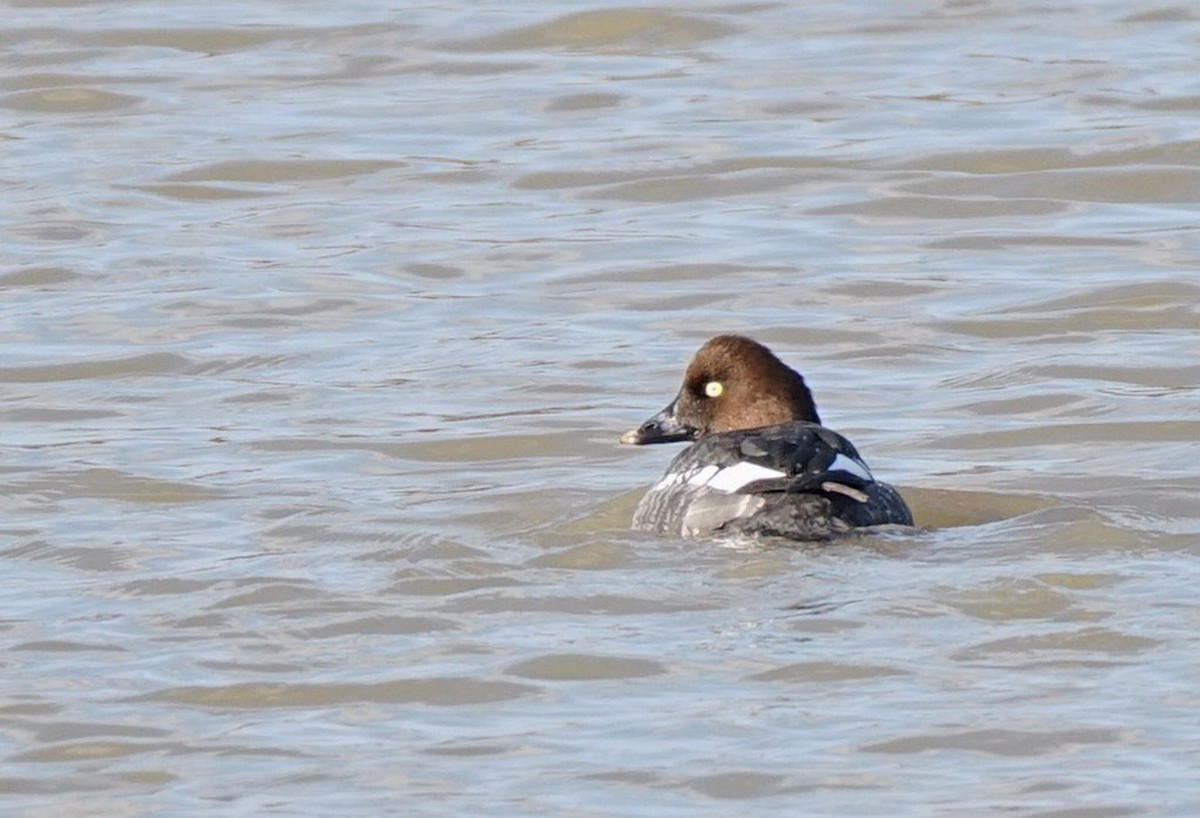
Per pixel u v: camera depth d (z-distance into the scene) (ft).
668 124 79.20
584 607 38.29
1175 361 56.65
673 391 55.26
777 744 32.48
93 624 38.37
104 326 61.16
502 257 66.95
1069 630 36.29
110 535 44.21
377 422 53.11
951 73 83.97
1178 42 86.58
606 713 33.83
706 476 41.83
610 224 70.13
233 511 45.98
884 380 56.34
